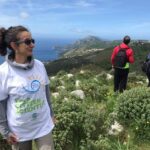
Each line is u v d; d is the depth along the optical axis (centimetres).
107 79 458
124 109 206
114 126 203
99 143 175
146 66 370
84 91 324
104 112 213
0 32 119
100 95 315
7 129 120
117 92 317
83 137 184
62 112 188
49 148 121
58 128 180
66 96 276
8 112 119
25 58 119
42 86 121
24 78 118
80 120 185
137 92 212
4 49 121
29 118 118
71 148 179
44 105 121
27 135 119
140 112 202
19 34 117
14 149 123
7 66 118
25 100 117
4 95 118
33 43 120
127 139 191
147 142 190
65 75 525
